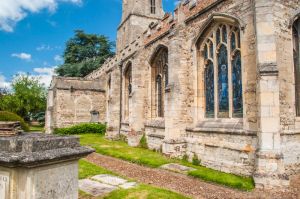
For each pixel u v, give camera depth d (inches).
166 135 517.3
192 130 484.7
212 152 430.3
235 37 412.8
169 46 534.6
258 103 332.8
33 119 1824.6
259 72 331.0
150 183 343.0
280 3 359.9
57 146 148.7
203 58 498.0
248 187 312.7
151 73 698.2
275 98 322.7
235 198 281.4
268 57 332.8
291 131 353.1
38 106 1482.5
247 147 362.3
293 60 383.9
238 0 397.1
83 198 268.8
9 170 129.3
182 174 389.4
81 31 1993.1
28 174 127.2
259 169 316.5
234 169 380.8
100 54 1994.3
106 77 1206.9
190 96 510.6
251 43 368.5
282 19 360.5
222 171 402.0
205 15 471.2
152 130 645.3
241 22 385.1
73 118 1160.2
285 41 362.3
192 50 508.7
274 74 324.8
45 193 134.9
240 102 397.4
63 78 1178.0
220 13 424.5
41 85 1568.7
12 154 127.6
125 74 902.4
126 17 1371.8
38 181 131.0
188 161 487.5
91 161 491.2
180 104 509.7
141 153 561.3
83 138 887.7
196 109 494.0
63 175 147.1
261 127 324.5
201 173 374.3
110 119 897.5
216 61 460.1
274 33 340.5
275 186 301.1
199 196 290.8
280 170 307.6
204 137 453.1
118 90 916.6
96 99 1211.2
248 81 370.0
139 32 1309.1
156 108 684.7
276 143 316.5
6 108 1365.7
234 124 396.2
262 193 294.5
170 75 524.7
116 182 332.2
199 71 498.9
